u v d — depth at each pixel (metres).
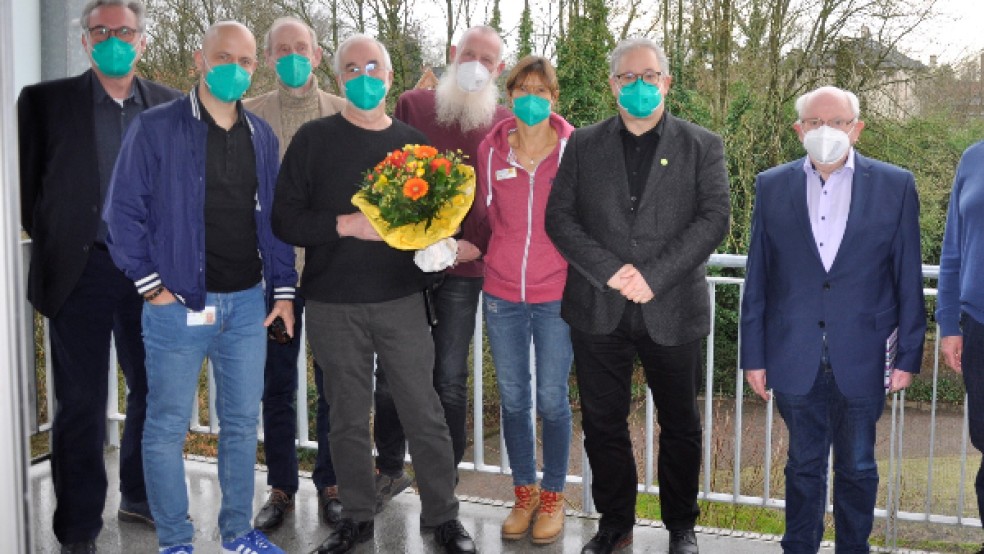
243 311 2.53
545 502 2.86
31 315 3.44
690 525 2.68
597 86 10.38
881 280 2.34
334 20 9.51
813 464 2.44
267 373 2.93
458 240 2.79
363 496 2.72
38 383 3.78
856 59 9.68
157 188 2.35
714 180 2.48
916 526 5.87
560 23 10.49
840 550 2.46
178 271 2.35
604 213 2.48
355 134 2.56
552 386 2.75
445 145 2.90
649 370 2.56
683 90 10.09
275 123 2.99
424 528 2.91
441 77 2.94
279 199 2.53
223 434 2.59
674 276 2.39
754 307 2.49
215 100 2.40
